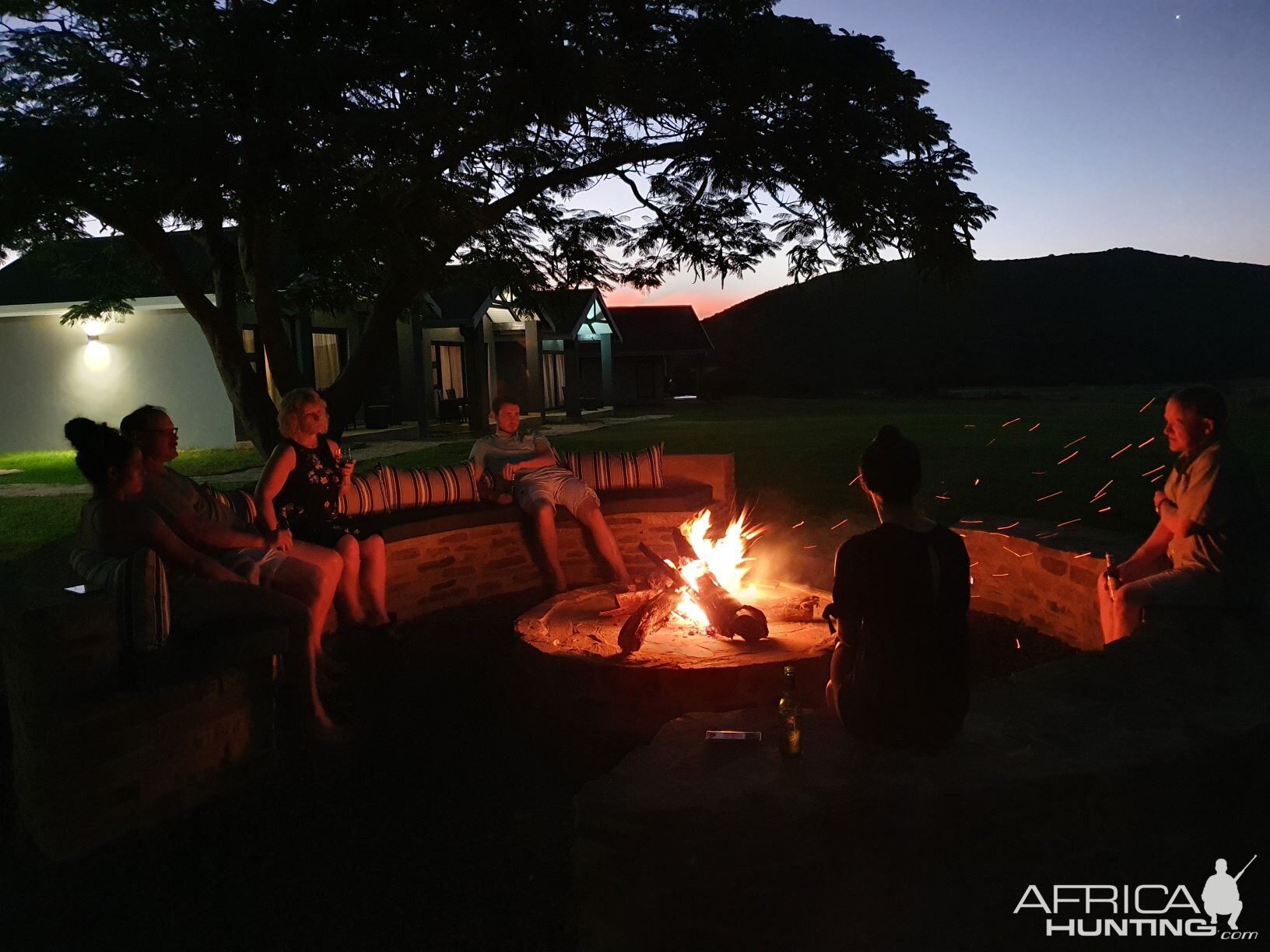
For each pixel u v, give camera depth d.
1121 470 11.45
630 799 2.34
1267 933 2.50
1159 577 3.87
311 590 4.78
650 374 43.94
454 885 3.02
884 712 2.61
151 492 4.39
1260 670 3.21
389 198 8.40
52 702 3.14
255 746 3.82
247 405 10.36
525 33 7.95
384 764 3.98
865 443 17.42
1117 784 2.51
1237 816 2.67
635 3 8.80
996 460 13.34
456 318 21.55
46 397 19.31
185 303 10.08
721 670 4.33
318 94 7.41
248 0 7.61
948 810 2.39
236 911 2.91
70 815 3.19
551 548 6.83
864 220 9.85
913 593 2.61
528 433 7.39
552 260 11.18
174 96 7.72
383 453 16.83
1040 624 5.75
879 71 9.40
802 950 2.36
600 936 2.33
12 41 7.90
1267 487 9.09
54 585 3.75
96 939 2.78
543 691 4.68
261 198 7.64
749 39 9.17
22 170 7.41
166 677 3.35
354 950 2.70
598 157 10.13
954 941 2.43
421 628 6.10
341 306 11.48
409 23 7.74
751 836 2.31
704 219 10.88
